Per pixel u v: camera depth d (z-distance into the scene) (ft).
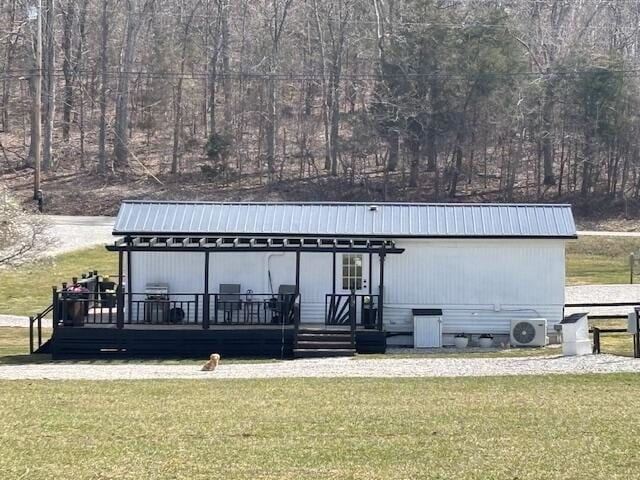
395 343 107.76
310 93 274.77
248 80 262.67
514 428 59.31
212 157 246.88
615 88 229.25
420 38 230.27
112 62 272.92
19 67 274.57
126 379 82.07
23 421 62.13
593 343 100.01
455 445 55.16
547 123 238.27
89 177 248.11
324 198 239.71
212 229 107.04
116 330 101.24
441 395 71.36
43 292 149.79
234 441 56.49
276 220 108.78
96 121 277.23
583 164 237.04
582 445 54.85
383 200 237.25
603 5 278.87
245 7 265.75
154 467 50.83
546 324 107.14
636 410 64.49
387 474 49.24
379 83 239.30
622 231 220.23
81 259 170.81
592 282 158.20
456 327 108.06
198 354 101.30
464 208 110.52
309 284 107.96
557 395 70.69
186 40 264.31
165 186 244.01
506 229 107.76
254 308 106.73
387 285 108.27
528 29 259.60
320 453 53.57
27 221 135.74
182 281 107.76
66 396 71.67
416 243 107.96
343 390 74.23
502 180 243.81
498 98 230.68
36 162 212.84
